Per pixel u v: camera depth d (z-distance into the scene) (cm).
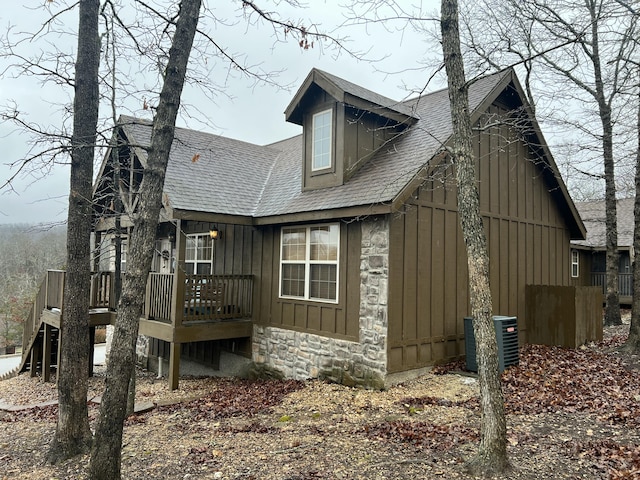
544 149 1059
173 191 919
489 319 433
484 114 866
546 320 974
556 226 1160
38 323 1227
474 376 772
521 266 1028
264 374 993
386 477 425
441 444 498
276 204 973
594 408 594
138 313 418
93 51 561
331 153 910
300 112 992
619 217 1961
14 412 830
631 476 400
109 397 402
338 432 562
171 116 446
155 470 468
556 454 459
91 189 571
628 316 1520
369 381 770
